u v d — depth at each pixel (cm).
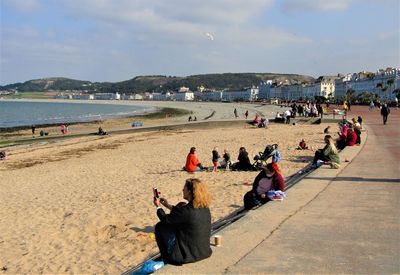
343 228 695
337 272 510
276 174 942
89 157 2783
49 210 1288
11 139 4531
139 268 662
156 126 5091
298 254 575
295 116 5331
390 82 12612
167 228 596
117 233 1015
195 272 522
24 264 863
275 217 765
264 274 509
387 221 735
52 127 6556
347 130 2095
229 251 591
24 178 2019
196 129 5050
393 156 1648
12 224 1159
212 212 1099
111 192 1498
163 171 1939
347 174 1254
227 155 1898
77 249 929
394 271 511
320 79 18412
